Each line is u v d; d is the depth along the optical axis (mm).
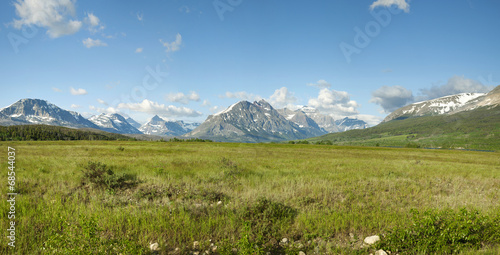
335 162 28188
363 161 31266
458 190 13469
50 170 15602
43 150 34125
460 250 6258
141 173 15062
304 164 25062
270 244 6586
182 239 6641
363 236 7258
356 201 10516
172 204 9094
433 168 24250
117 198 9867
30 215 7406
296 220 8086
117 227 7020
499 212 8328
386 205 10086
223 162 21484
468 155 61750
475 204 10227
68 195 10070
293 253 6113
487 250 6066
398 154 57688
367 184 14102
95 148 41750
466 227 6711
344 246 6605
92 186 11328
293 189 12055
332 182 14133
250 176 15781
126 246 5562
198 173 16281
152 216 7828
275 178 15305
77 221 6871
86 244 5371
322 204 9906
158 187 11711
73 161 20609
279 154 42188
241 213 8156
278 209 8570
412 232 6941
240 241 5910
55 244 5301
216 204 9422
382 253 6215
